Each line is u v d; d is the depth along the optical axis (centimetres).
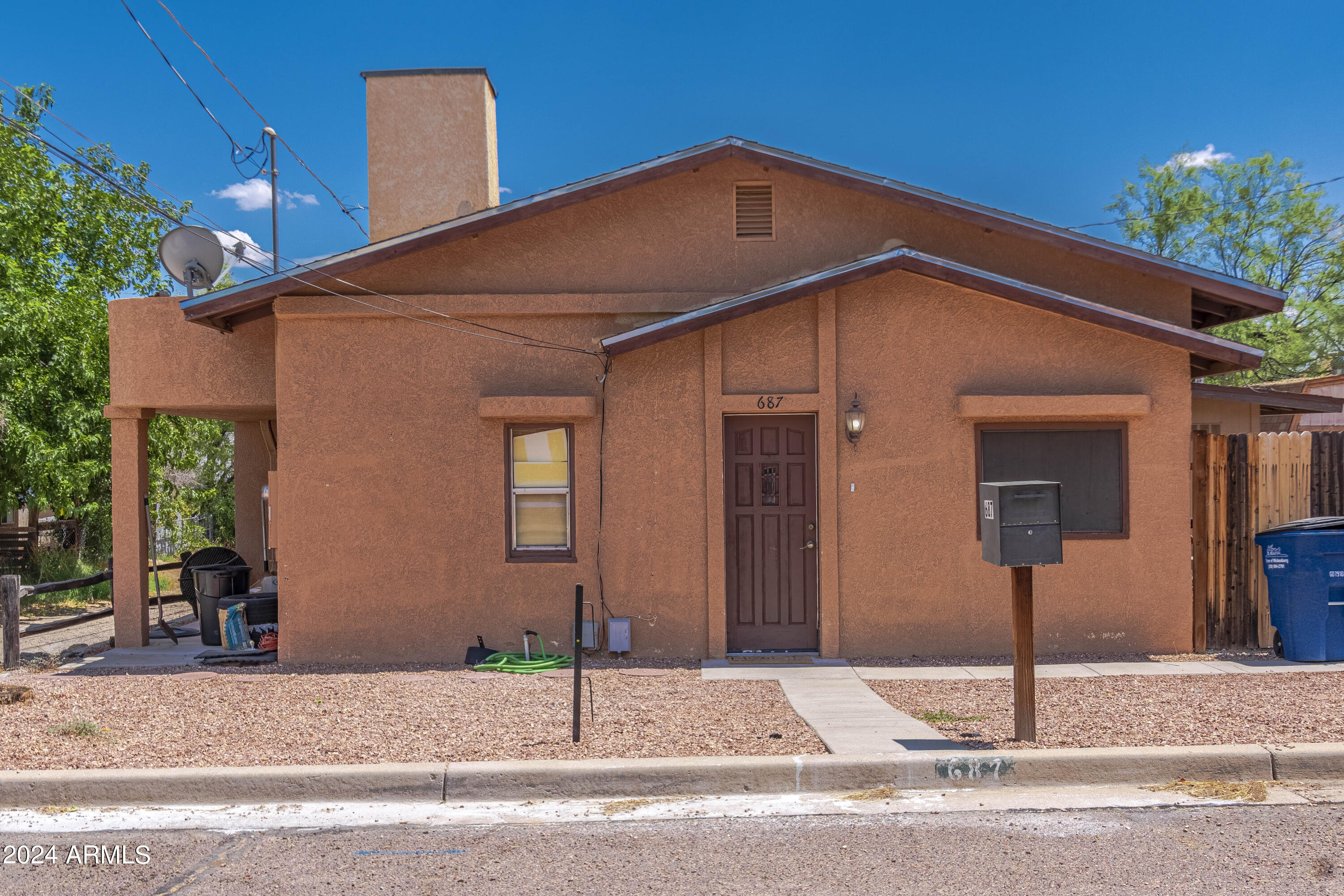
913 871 443
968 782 565
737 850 473
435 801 552
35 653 992
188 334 997
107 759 589
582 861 462
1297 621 866
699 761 566
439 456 930
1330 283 2884
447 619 930
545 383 931
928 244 945
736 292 940
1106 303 948
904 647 919
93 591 1508
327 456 930
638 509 927
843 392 920
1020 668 612
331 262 907
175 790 550
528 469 940
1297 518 927
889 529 919
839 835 491
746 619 941
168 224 1850
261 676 867
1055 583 916
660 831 501
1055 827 496
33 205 1617
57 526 1867
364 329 934
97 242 1761
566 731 650
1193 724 642
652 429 927
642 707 722
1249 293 910
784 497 941
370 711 714
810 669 871
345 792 554
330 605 929
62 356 1422
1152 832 488
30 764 578
